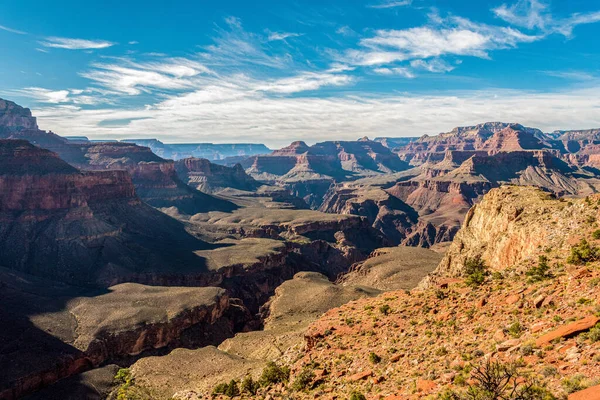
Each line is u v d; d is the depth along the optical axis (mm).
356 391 30297
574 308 27859
